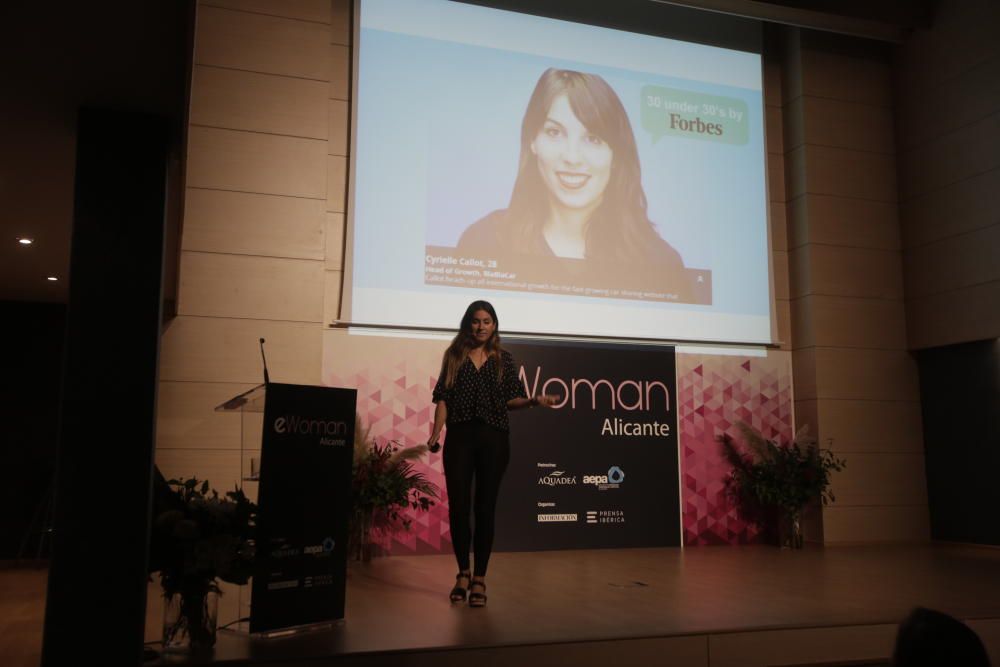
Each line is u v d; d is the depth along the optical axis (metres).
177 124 2.89
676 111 7.18
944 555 6.08
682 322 6.94
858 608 3.68
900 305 7.55
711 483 6.91
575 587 4.39
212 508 2.95
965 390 7.09
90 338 2.62
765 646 3.21
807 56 7.56
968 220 6.99
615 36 7.08
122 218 2.74
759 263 7.26
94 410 2.58
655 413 6.82
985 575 4.87
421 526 6.13
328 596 3.26
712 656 3.15
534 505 6.40
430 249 6.34
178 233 6.25
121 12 2.26
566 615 3.50
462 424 3.75
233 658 2.71
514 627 3.22
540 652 2.95
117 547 2.54
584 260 6.72
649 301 6.86
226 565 2.84
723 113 7.33
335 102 6.38
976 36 7.00
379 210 6.26
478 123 6.58
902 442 7.36
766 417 7.18
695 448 6.91
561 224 6.70
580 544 6.46
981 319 6.83
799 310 7.36
